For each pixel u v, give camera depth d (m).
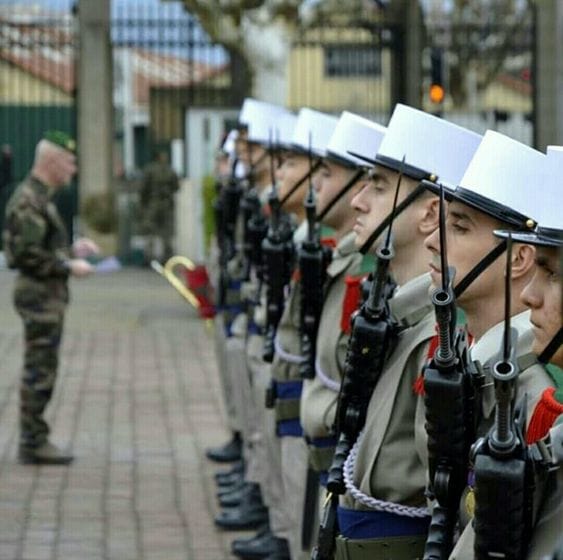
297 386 12.16
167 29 43.81
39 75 49.84
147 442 18.64
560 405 6.76
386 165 9.21
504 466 6.10
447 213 7.78
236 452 17.50
